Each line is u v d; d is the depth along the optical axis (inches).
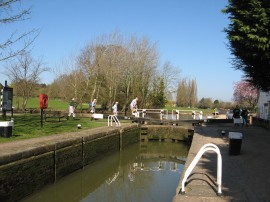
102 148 701.3
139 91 1744.6
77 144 565.3
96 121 1003.9
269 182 315.6
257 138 695.1
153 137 1104.8
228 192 281.1
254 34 529.0
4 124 515.5
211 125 1089.4
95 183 562.6
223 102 3417.8
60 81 1765.5
